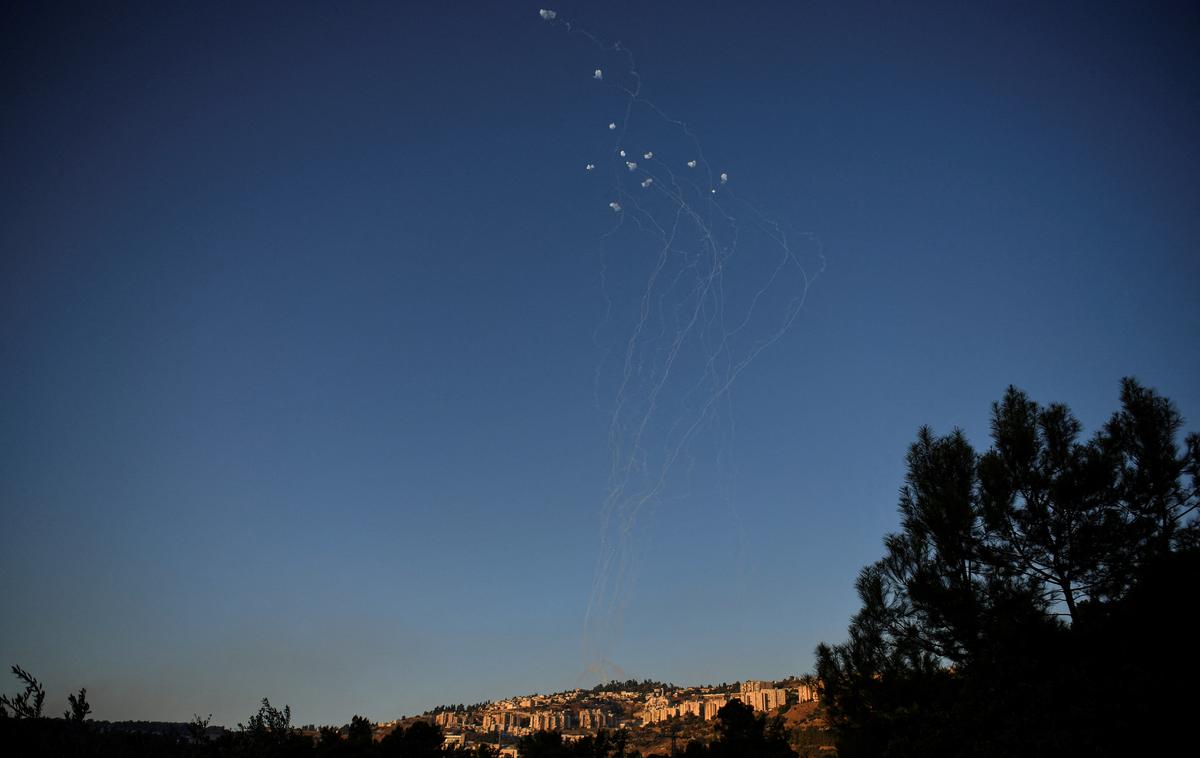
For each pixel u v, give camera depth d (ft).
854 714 72.08
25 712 56.54
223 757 80.89
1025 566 69.67
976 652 66.59
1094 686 53.62
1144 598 58.70
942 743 57.16
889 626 72.43
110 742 64.59
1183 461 66.08
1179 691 48.65
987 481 70.49
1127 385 71.20
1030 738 51.34
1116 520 66.03
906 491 77.00
